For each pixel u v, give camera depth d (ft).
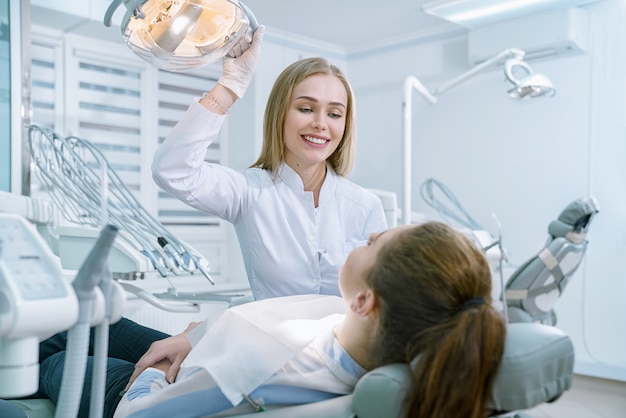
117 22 8.21
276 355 2.90
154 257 3.38
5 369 2.00
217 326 3.17
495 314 2.53
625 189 9.55
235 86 3.61
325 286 4.64
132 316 8.35
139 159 9.90
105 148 9.45
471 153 11.23
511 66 7.95
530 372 2.44
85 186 4.06
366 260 2.92
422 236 2.78
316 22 10.78
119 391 3.98
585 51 9.81
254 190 4.43
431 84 11.64
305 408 2.74
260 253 4.46
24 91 6.11
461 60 11.18
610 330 9.74
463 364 2.37
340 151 4.81
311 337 3.09
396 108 12.19
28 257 2.07
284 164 4.56
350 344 3.01
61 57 8.80
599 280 9.84
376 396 2.51
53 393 4.27
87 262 2.05
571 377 2.64
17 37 6.03
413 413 2.44
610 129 9.66
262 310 3.31
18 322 1.86
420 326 2.66
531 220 10.50
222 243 11.25
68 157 4.58
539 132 10.38
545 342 2.54
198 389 2.99
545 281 7.52
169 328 8.91
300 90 4.30
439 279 2.63
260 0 9.52
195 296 5.17
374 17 10.53
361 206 4.86
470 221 10.21
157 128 10.13
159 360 3.82
